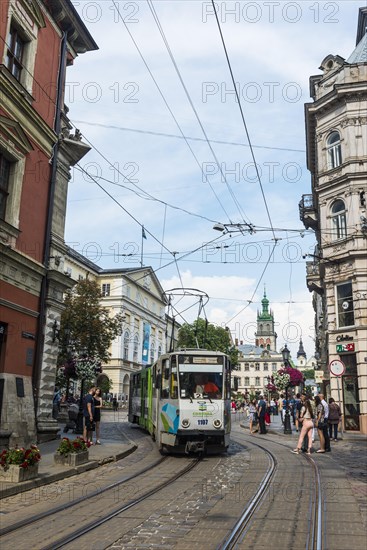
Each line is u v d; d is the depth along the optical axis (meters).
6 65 15.11
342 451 16.19
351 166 25.59
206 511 7.66
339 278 25.48
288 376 33.78
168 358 16.02
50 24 17.95
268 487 9.59
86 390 34.56
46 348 17.09
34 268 16.23
